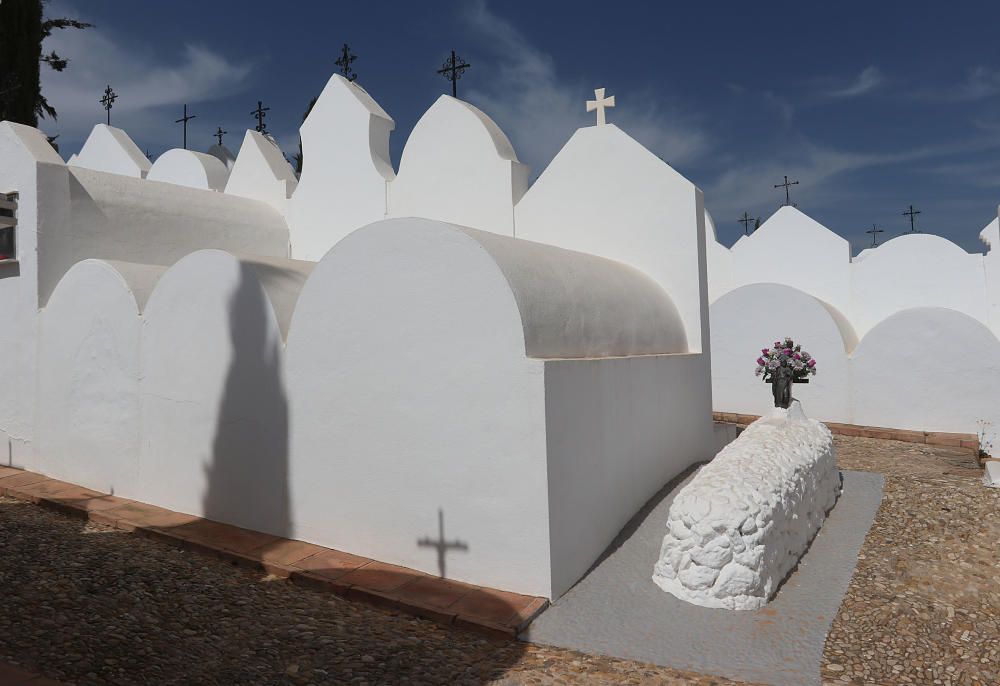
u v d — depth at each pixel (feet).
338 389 20.42
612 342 22.58
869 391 43.60
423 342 18.95
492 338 17.90
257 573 19.30
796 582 19.29
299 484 21.22
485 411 18.03
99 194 29.91
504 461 17.79
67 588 17.04
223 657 14.26
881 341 43.29
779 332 46.29
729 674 14.66
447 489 18.65
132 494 25.44
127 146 49.26
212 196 35.29
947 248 45.55
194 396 23.57
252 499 22.18
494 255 18.26
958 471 32.17
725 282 54.03
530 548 17.49
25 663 13.05
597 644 15.69
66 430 27.76
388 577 18.62
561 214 31.22
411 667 14.35
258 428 22.03
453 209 32.96
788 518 19.95
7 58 53.06
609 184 30.40
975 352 40.75
